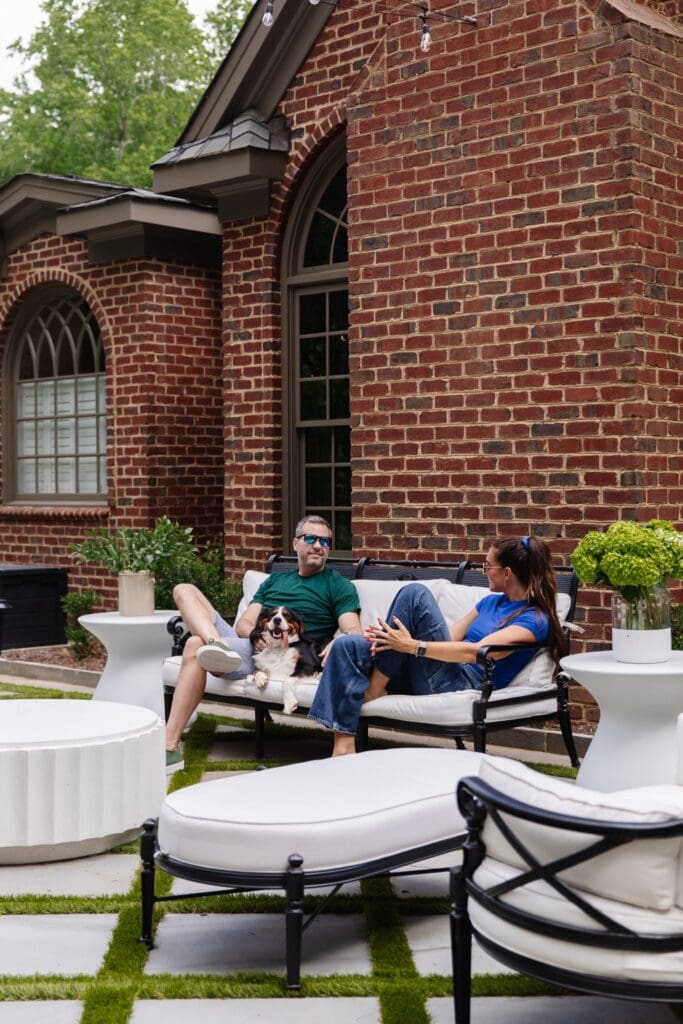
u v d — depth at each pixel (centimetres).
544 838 296
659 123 671
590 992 288
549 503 693
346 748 568
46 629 1105
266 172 909
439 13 738
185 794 403
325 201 917
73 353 1163
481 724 564
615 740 527
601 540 531
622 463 660
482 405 725
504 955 308
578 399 679
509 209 709
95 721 520
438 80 744
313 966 379
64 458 1181
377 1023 335
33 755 477
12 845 479
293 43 901
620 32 656
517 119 704
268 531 939
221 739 729
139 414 1062
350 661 570
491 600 615
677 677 506
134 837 524
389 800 391
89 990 354
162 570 896
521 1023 335
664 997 280
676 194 683
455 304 738
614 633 538
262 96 931
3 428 1234
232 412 964
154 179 966
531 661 600
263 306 938
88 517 1112
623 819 283
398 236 768
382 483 782
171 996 353
